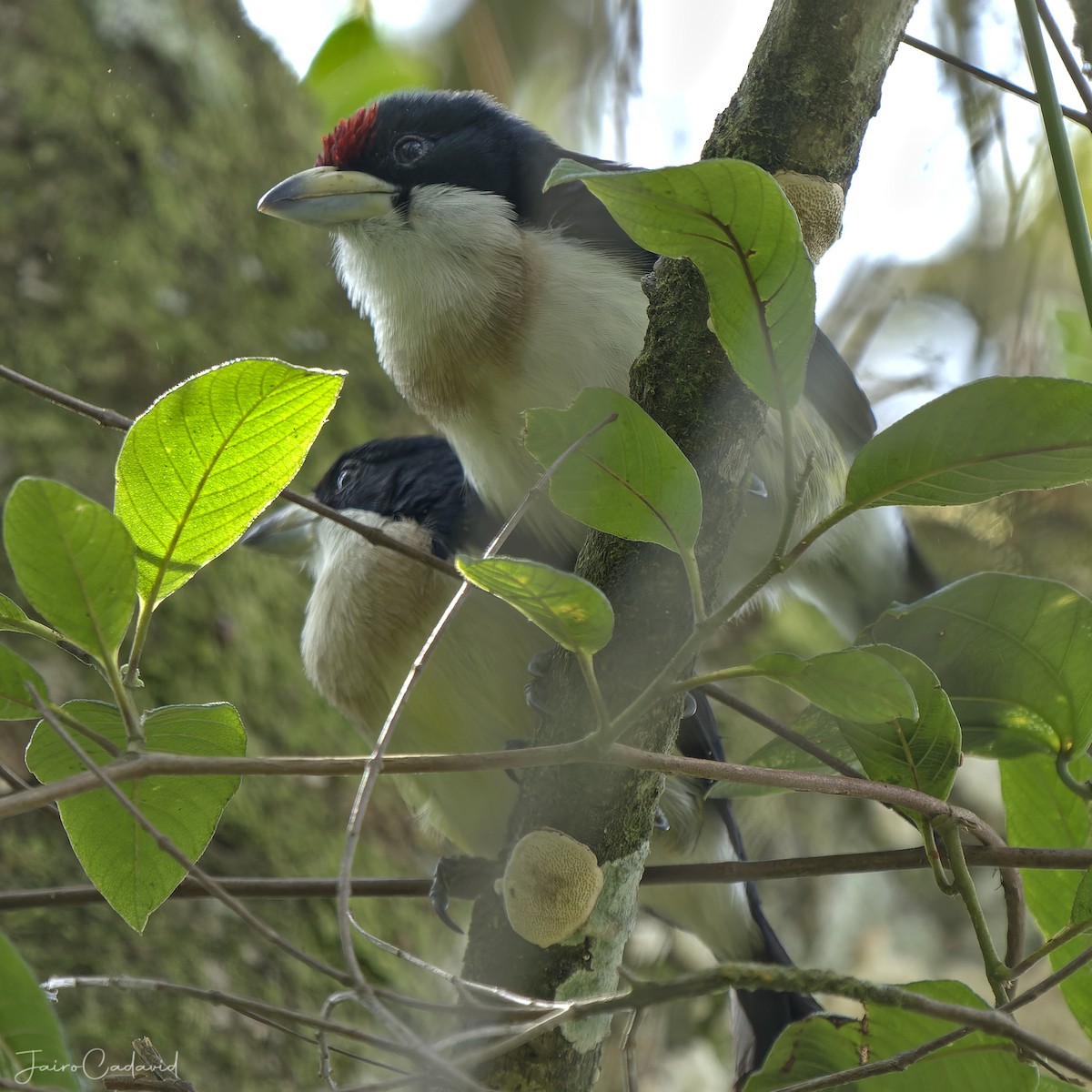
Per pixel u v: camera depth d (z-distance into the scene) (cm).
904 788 298
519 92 820
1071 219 309
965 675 336
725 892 580
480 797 530
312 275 950
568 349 494
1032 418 249
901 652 300
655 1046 796
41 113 864
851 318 859
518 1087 305
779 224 247
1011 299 738
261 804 730
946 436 253
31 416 757
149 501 268
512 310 500
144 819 241
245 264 907
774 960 586
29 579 248
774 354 254
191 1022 611
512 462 509
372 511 564
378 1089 261
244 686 759
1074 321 637
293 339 905
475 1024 312
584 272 502
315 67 778
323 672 554
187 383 254
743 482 313
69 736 251
